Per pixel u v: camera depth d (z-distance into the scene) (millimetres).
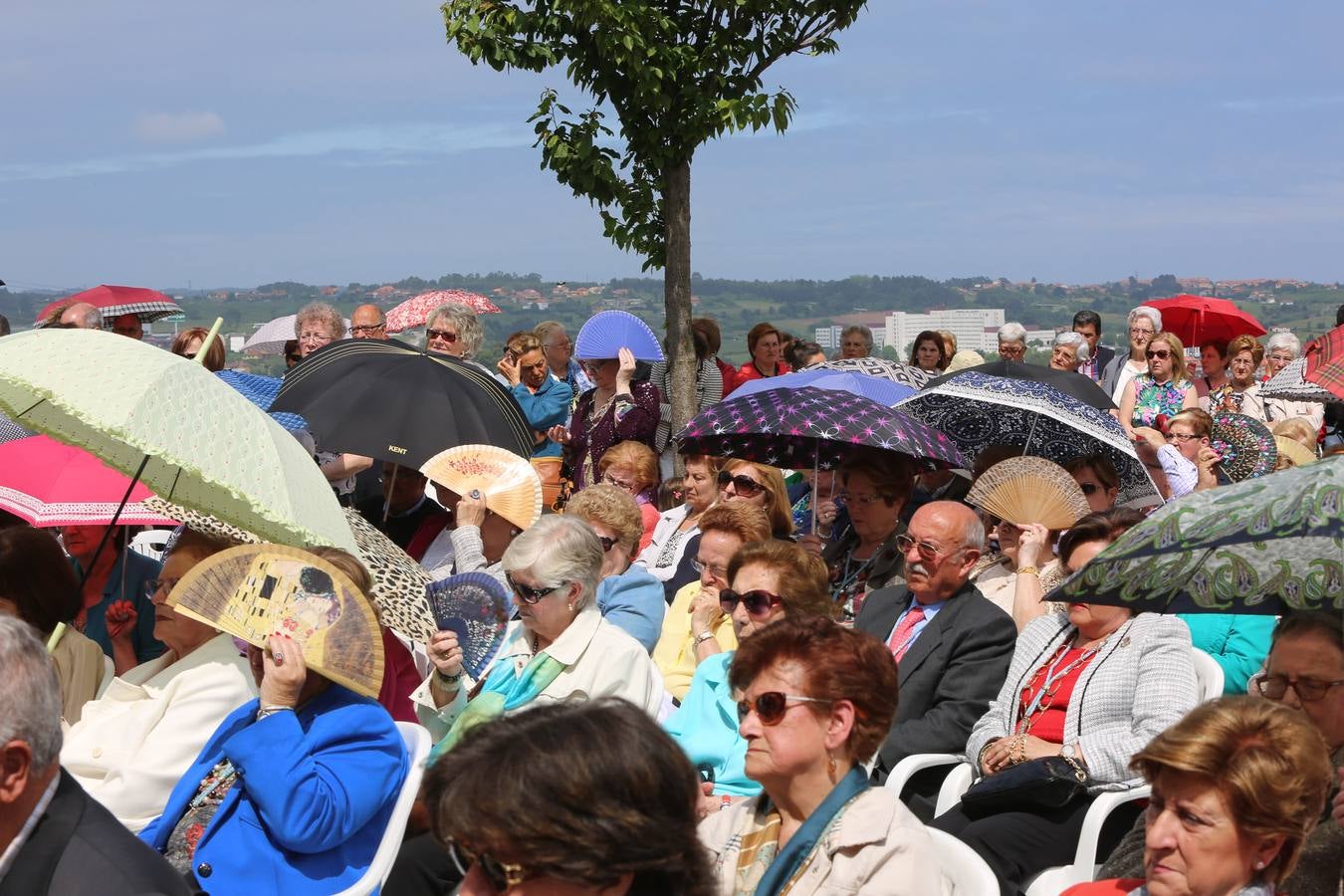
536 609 5414
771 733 3609
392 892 4871
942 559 5945
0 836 2850
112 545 6461
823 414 7523
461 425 7754
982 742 5586
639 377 12203
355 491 8344
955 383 8523
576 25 10945
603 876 2045
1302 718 3307
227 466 4676
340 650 4168
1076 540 5684
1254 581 4363
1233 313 16281
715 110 11086
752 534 6199
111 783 4613
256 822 4180
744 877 3711
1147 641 5379
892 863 3461
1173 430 9461
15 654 2883
